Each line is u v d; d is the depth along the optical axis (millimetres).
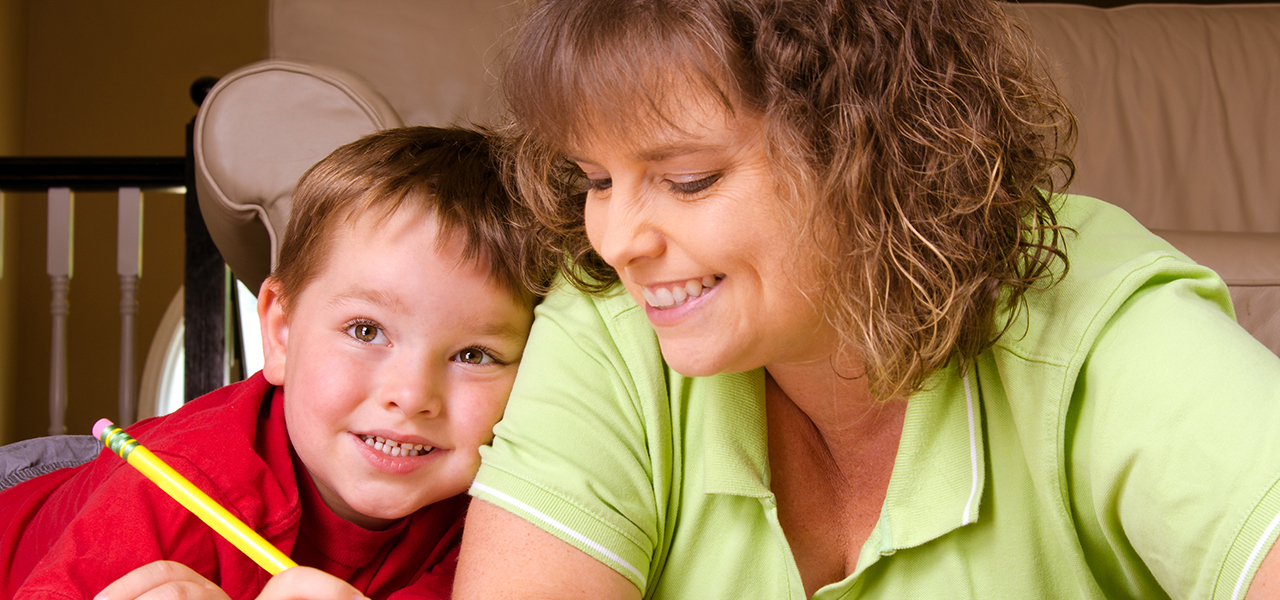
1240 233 1213
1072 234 708
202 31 5465
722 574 718
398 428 833
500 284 856
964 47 644
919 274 625
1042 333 634
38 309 5121
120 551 723
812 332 646
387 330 838
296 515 840
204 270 1765
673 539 739
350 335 849
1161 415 561
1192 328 575
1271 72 2062
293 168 1132
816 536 728
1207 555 538
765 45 578
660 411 726
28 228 5125
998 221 652
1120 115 1989
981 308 651
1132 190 1955
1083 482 639
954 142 625
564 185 793
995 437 677
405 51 1646
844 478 733
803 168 586
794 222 594
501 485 693
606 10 582
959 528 668
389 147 914
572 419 712
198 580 654
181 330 4848
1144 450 565
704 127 576
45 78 5309
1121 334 605
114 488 765
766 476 702
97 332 5129
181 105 5422
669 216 604
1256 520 514
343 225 860
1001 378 661
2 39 4910
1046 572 673
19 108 5168
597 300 771
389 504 854
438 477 866
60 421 2158
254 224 1170
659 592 743
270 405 955
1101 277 625
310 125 1148
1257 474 517
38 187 2104
